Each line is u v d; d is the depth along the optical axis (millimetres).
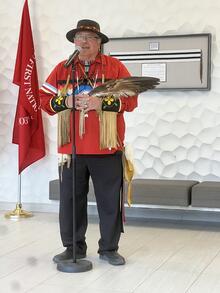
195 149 5906
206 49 5766
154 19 5941
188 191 5438
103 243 4211
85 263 4020
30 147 6176
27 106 6031
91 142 3996
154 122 6020
